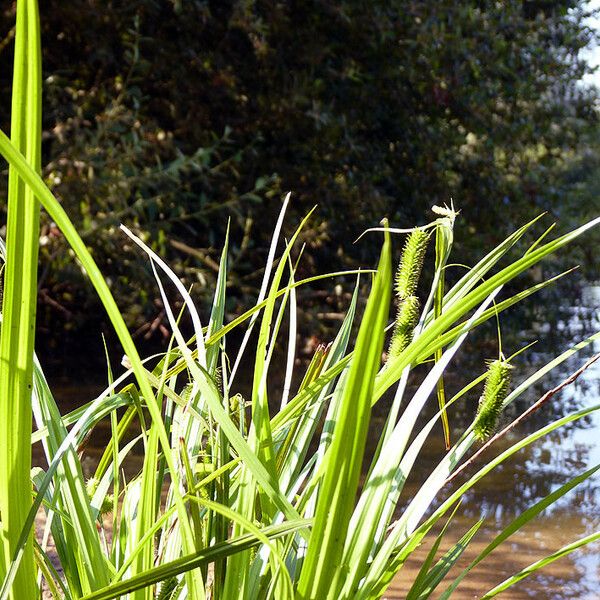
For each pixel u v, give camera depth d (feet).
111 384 4.52
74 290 25.41
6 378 2.98
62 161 22.48
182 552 4.42
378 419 18.99
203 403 5.03
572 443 17.21
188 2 24.93
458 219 33.42
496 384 4.26
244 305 26.99
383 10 29.19
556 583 9.94
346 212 30.14
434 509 12.66
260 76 27.89
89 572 3.95
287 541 3.95
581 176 51.31
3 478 3.08
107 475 4.90
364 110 30.09
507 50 32.96
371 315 2.91
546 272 43.55
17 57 2.69
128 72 26.08
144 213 24.54
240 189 28.76
